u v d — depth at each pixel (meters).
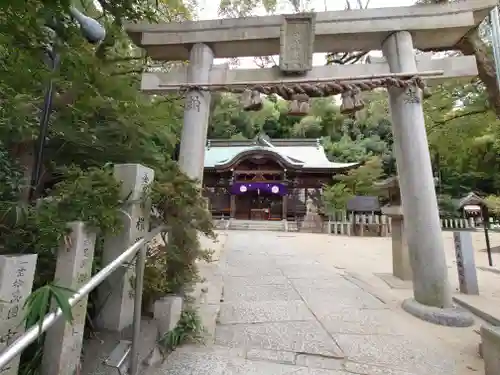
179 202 2.30
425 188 3.25
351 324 2.82
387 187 4.97
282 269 5.31
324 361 2.12
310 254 7.15
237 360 2.06
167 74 3.89
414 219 3.27
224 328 2.67
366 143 26.52
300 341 2.43
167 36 3.92
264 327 2.71
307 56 3.62
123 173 2.16
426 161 3.30
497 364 1.83
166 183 2.34
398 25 3.54
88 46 3.74
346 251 7.77
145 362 1.88
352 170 16.97
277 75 3.74
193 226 2.48
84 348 1.82
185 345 2.28
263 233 13.06
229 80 3.80
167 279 2.50
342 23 3.64
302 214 19.30
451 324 2.83
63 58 2.92
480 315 3.16
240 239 10.03
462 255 3.99
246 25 3.82
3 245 1.70
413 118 3.37
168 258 2.39
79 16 2.11
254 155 18.17
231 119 31.89
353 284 4.35
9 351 0.83
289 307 3.27
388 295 3.80
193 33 3.88
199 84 3.72
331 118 30.73
